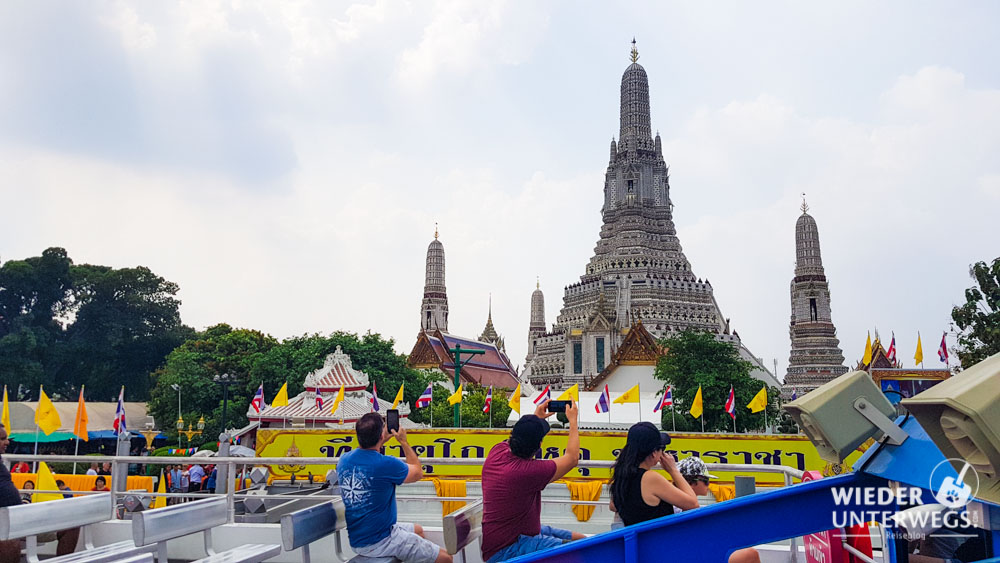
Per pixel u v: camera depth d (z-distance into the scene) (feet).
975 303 136.26
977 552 16.88
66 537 33.58
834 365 425.28
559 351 451.94
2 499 28.48
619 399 143.95
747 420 207.41
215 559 24.62
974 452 11.72
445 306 527.81
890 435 16.75
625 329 391.65
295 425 151.84
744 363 217.15
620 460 22.54
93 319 404.57
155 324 426.10
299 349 277.85
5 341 353.72
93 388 398.62
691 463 27.20
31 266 390.63
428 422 244.01
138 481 78.64
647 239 460.55
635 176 475.72
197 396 272.51
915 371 154.51
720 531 16.76
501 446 24.63
